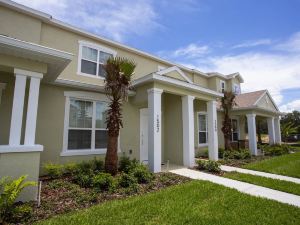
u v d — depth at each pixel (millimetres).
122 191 5906
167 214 4395
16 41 5102
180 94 10430
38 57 5652
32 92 5645
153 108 8938
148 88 9461
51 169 7301
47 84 8484
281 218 4312
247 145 17844
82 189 6023
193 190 6023
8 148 4969
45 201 5066
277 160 12641
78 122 9234
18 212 4082
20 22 8258
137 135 11156
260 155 15562
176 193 5746
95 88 9438
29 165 5223
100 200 5246
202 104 13336
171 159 11805
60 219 4055
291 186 6719
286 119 49781
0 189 4441
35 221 4020
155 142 8742
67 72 9352
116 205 4805
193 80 16781
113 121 7770
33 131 5516
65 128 8719
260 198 5516
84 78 9844
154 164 8570
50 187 6129
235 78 20672
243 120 20594
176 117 11820
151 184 6676
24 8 8234
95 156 9422
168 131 12227
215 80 18109
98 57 10531
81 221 3992
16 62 5488
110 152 7652
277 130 20953
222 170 9539
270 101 20062
